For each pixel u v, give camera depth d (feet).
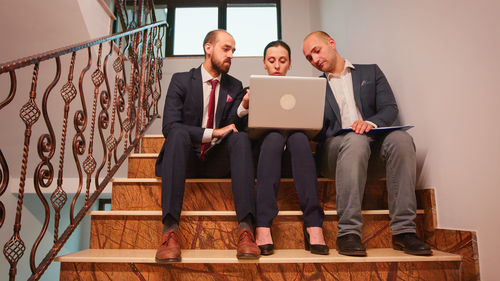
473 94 3.73
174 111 5.12
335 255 3.84
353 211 3.94
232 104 5.48
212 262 3.61
